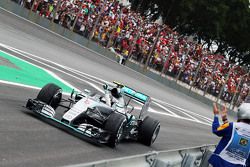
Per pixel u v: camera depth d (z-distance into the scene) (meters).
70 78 21.59
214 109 7.29
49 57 25.73
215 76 53.94
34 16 40.72
